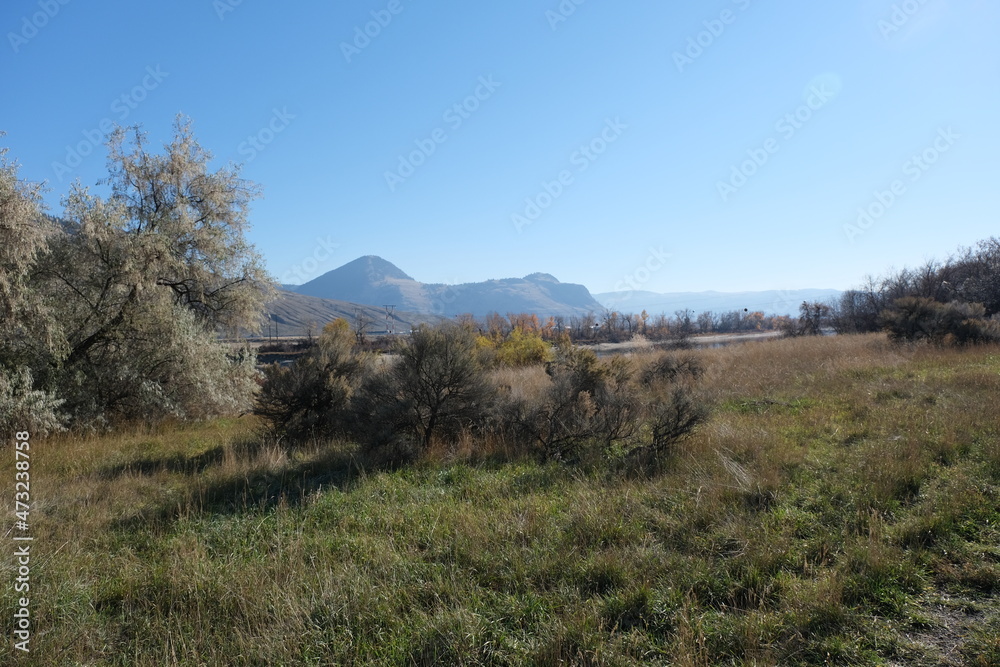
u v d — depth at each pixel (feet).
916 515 14.57
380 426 25.30
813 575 12.09
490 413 26.86
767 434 23.09
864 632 10.07
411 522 16.22
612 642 10.04
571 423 25.09
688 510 15.55
